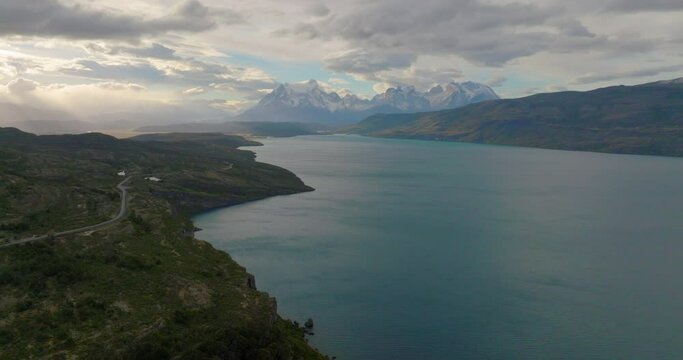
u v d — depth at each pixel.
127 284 120.19
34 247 132.75
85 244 142.50
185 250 156.88
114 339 96.56
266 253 197.88
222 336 98.31
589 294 159.62
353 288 162.25
